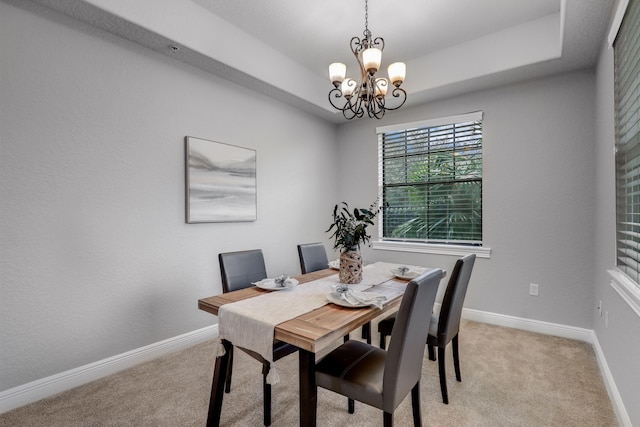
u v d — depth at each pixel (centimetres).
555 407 184
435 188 364
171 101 258
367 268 266
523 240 304
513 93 309
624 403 168
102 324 220
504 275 313
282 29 280
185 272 269
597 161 258
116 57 225
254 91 326
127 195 232
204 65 270
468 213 342
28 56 188
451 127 352
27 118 188
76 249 208
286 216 364
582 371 223
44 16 193
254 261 239
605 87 225
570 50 245
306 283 218
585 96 275
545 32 261
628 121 172
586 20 206
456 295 188
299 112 380
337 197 439
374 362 151
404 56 326
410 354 136
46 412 179
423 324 143
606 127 224
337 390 141
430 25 273
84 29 210
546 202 293
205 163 279
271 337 139
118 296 228
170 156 258
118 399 192
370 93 222
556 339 279
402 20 267
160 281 252
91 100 214
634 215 161
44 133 194
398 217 392
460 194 347
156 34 224
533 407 184
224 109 297
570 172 282
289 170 368
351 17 263
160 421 172
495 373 221
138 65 237
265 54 303
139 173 239
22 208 187
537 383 208
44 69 194
